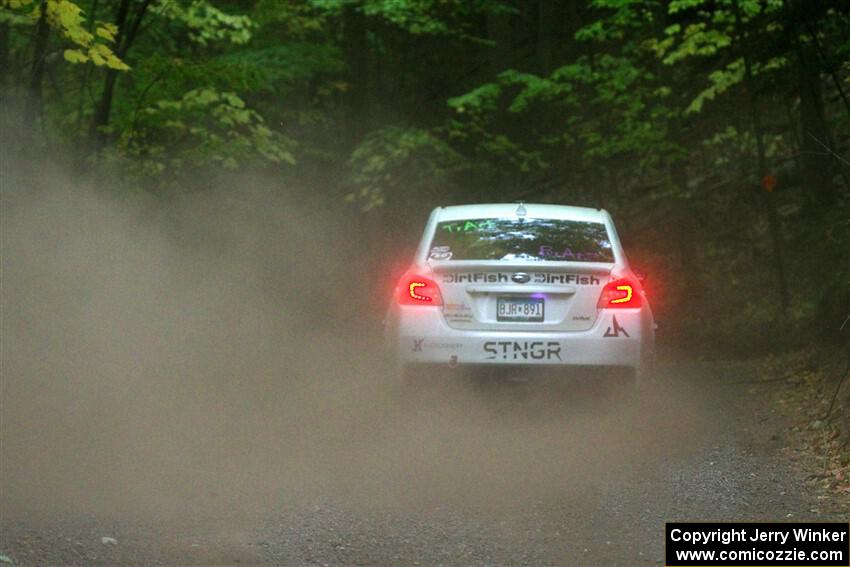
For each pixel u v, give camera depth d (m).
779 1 29.31
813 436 15.41
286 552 10.60
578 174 43.28
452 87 52.97
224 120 27.53
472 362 16.27
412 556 10.52
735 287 33.16
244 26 31.77
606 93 37.75
